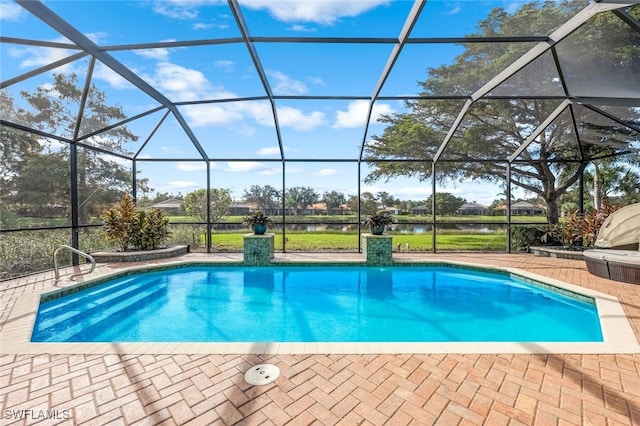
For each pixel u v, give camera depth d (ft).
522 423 6.44
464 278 23.45
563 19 14.74
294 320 15.90
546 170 31.53
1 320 12.26
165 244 30.60
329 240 31.68
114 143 27.04
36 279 18.81
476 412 6.79
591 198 31.30
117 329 14.64
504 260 26.00
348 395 7.41
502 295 19.71
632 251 21.34
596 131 25.29
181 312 16.89
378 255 25.90
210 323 15.42
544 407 6.95
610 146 27.27
